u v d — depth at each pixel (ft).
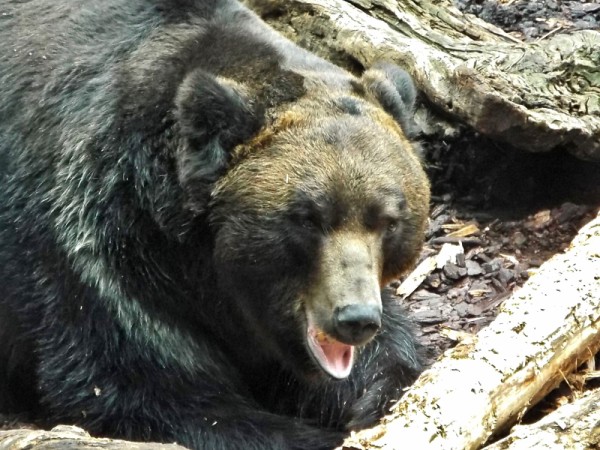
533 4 68.08
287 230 33.99
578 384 38.14
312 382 37.99
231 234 34.99
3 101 40.63
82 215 37.45
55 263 37.88
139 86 37.78
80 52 39.96
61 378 37.50
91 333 37.27
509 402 33.60
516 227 52.42
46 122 39.27
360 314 31.76
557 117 47.83
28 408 40.93
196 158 35.37
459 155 54.34
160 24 39.65
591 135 48.32
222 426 37.09
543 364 35.14
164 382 37.40
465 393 32.35
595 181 52.60
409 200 35.55
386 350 40.96
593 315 37.40
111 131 37.63
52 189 38.32
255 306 35.99
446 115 52.54
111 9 40.78
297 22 57.57
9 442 28.48
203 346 38.70
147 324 37.35
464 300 47.96
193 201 35.60
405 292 48.98
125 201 37.14
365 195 33.68
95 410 36.99
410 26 55.06
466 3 68.69
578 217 51.70
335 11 56.08
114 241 37.14
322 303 32.99
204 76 35.17
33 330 38.32
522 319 36.14
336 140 34.53
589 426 29.84
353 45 54.49
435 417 31.30
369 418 38.81
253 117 35.32
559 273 38.55
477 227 52.90
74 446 27.48
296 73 37.14
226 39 38.63
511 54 49.70
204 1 40.34
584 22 65.98
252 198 34.50
